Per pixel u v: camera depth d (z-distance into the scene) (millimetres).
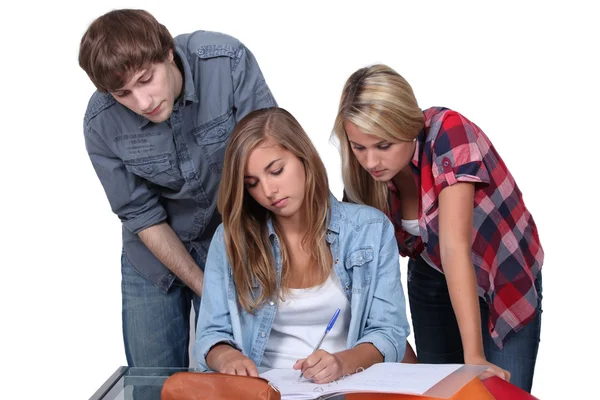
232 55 2605
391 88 2193
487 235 2430
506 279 2484
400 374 1940
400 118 2195
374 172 2283
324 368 2004
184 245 2822
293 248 2291
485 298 2494
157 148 2604
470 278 2236
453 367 1961
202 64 2588
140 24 2236
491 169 2408
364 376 1951
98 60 2203
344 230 2293
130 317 2865
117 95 2287
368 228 2299
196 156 2635
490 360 2592
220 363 2121
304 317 2275
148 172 2631
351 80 2248
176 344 2881
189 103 2582
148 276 2820
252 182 2172
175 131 2586
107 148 2633
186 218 2771
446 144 2303
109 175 2664
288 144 2152
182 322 2885
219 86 2594
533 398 1903
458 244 2262
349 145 2379
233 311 2273
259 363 2268
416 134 2258
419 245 2600
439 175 2295
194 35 2635
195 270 2715
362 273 2266
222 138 2629
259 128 2148
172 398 1934
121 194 2678
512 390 1935
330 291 2273
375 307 2270
